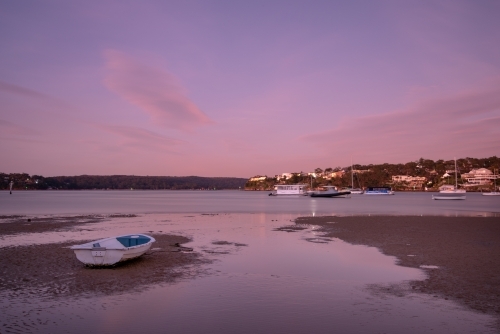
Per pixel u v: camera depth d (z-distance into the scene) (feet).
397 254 72.18
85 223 135.44
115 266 61.41
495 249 76.64
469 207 234.99
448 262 64.54
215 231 110.52
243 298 45.60
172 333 35.55
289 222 136.56
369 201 336.70
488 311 40.55
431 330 35.91
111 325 37.32
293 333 35.58
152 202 335.26
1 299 44.80
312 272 58.23
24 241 90.27
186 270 59.57
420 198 426.10
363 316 39.52
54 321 38.22
